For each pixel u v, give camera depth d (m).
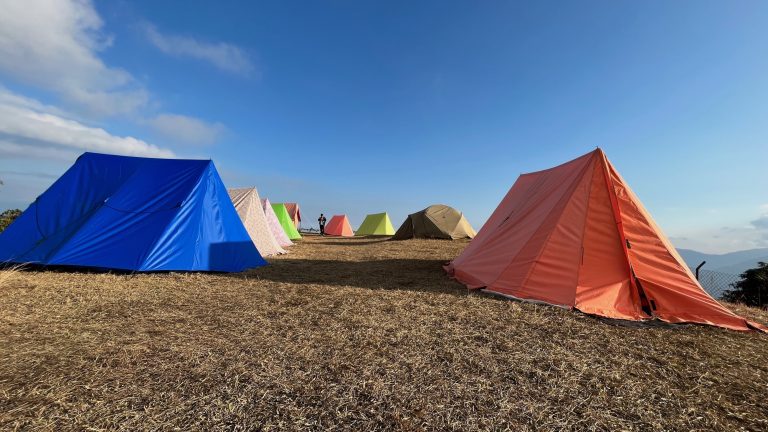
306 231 40.84
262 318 4.04
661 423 2.18
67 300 4.48
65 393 2.31
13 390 2.34
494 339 3.50
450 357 3.05
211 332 3.53
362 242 17.58
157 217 7.03
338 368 2.79
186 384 2.47
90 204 7.27
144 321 3.81
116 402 2.23
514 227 6.32
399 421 2.12
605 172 5.31
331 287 5.82
